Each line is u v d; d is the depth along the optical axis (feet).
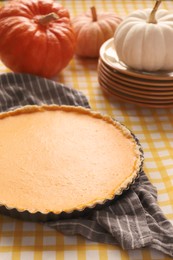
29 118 3.56
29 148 3.31
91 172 3.16
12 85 3.92
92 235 2.95
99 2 5.39
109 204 3.04
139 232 2.92
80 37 4.39
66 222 2.96
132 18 3.83
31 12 4.04
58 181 3.09
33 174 3.13
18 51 3.95
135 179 3.12
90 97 4.04
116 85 3.87
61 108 3.64
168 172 3.38
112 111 3.91
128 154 3.29
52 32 4.02
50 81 3.94
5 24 3.98
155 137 3.68
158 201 3.19
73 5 5.29
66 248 2.92
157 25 3.71
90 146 3.35
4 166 3.17
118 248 2.92
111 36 4.41
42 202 2.96
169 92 3.78
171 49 3.68
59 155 3.27
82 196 3.01
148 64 3.74
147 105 3.85
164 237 2.92
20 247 2.91
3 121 3.51
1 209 2.93
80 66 4.42
